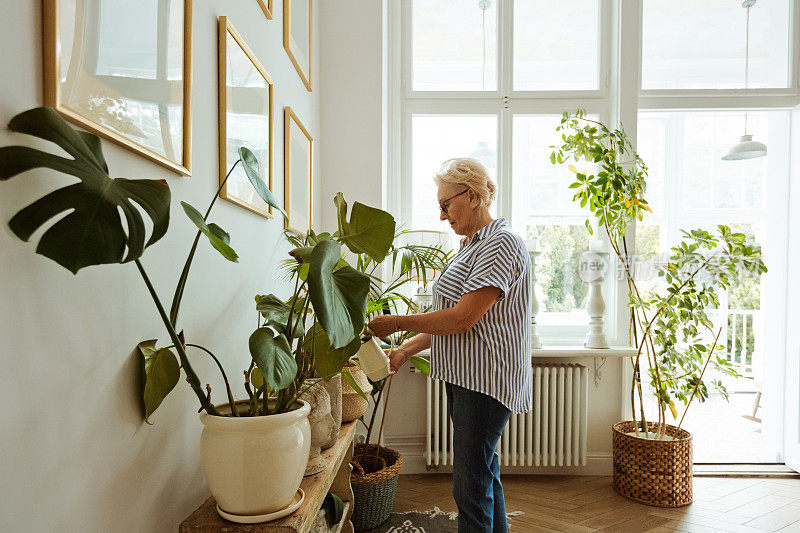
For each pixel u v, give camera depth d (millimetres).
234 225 1488
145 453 977
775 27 3352
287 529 957
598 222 3250
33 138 697
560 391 3004
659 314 2834
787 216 3318
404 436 3145
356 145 3078
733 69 3367
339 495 1898
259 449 930
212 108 1334
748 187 4180
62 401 740
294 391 1099
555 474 3133
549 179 3414
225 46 1376
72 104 755
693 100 3291
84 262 581
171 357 972
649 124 4180
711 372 4414
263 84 1747
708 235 2711
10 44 649
